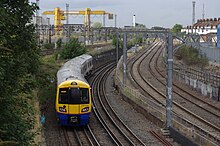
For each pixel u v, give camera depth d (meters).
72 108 25.12
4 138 12.11
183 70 54.72
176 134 22.19
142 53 94.06
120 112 32.22
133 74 58.53
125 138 23.03
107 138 23.31
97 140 22.73
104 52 87.81
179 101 37.22
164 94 40.41
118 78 46.75
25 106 14.04
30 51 13.92
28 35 13.48
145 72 61.09
